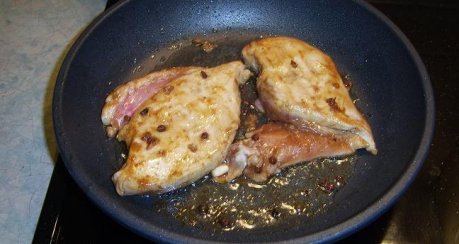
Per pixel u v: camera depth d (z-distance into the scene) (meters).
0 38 0.49
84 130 0.35
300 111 0.35
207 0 0.43
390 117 0.36
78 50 0.36
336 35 0.42
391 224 0.33
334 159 0.36
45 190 0.38
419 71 0.34
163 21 0.43
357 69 0.41
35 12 0.52
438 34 0.44
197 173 0.33
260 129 0.36
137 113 0.35
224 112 0.35
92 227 0.33
